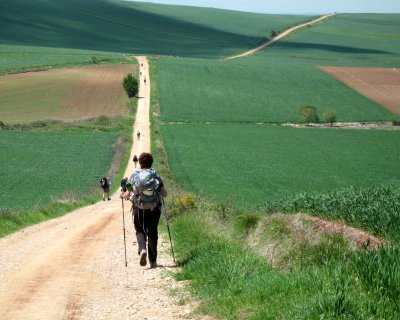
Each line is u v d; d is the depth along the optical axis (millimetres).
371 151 74688
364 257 6754
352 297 5934
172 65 161500
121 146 77062
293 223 11070
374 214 11555
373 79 150625
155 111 110688
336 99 128000
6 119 101438
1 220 20000
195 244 11766
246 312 6559
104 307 7695
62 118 102250
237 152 72625
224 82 144000
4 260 11750
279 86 141875
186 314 7137
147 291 8578
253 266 8453
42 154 67938
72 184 49844
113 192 49250
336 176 56719
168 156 69188
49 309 7566
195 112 111000
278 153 72188
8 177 52750
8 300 8078
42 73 143750
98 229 19031
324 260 8227
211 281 8242
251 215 13742
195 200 20172
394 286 5977
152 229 10406
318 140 84062
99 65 157125
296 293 6531
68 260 11672
